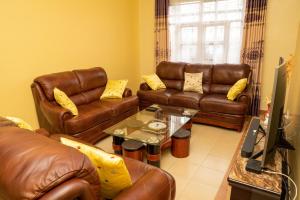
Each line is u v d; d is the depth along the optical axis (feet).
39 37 10.53
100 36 13.80
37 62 10.61
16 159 2.79
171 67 14.96
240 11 13.47
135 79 17.56
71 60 12.25
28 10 9.91
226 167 8.23
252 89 13.38
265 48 13.10
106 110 10.65
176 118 9.88
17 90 10.00
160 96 13.28
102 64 14.29
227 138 10.65
